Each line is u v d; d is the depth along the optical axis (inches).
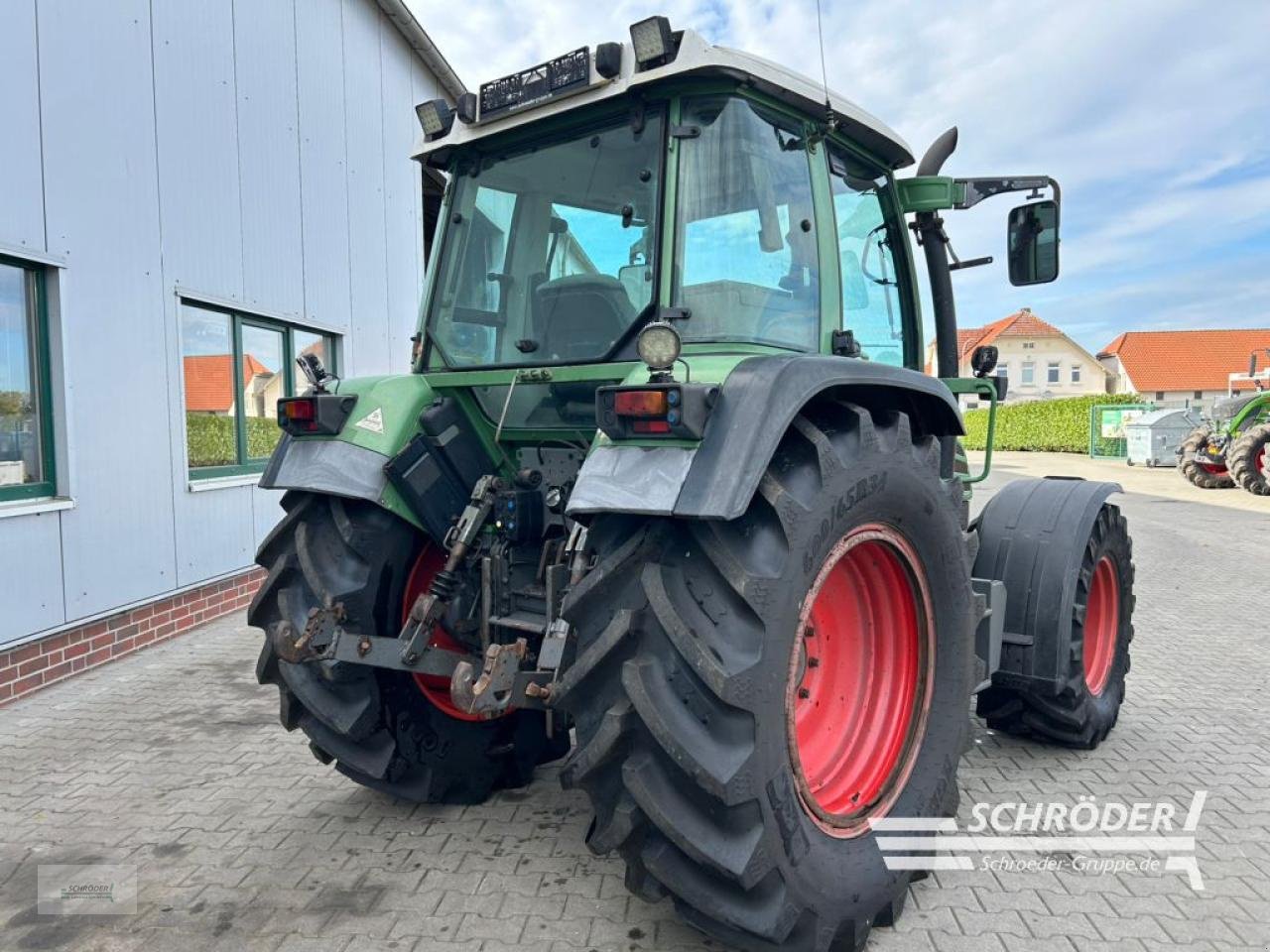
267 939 92.1
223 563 243.4
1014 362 2301.9
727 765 73.4
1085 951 89.7
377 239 337.1
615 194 104.5
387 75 343.0
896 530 93.7
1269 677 193.3
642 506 75.5
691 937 91.4
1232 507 557.6
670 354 76.9
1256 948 90.4
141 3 207.9
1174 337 2290.8
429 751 119.0
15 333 177.5
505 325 115.5
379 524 109.5
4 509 170.2
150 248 211.5
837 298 112.0
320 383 117.1
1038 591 134.3
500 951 89.1
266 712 169.9
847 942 85.0
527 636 111.2
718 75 97.1
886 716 99.5
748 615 76.0
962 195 141.2
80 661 193.0
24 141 174.9
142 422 209.0
